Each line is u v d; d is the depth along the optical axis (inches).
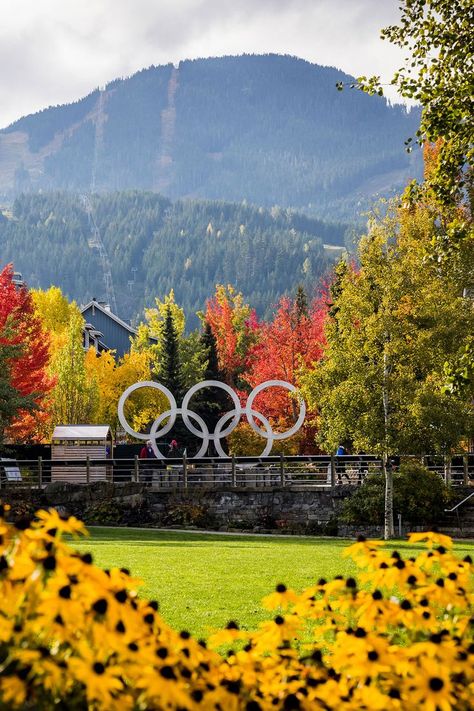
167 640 171.5
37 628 143.5
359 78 624.4
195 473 1489.9
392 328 1167.0
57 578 148.8
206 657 175.0
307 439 2037.4
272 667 183.0
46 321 2753.4
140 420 2412.6
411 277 1173.7
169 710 151.6
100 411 2391.7
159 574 713.0
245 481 1435.8
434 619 188.7
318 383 1238.9
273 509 1413.6
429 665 156.2
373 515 1336.1
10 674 142.4
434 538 205.6
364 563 197.6
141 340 3147.1
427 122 620.7
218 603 566.9
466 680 169.3
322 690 164.7
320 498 1402.6
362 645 164.6
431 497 1330.0
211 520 1419.8
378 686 168.6
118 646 146.7
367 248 1201.4
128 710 148.2
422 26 609.6
